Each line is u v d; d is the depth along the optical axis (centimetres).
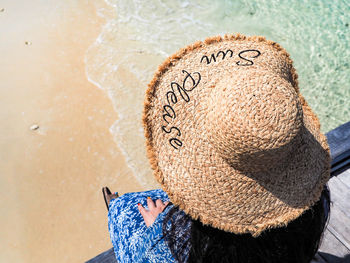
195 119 102
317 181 107
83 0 864
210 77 105
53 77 685
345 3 826
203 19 833
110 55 734
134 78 693
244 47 109
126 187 552
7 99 643
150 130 111
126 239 139
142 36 784
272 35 788
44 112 630
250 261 103
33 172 559
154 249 123
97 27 796
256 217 101
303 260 108
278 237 102
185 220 112
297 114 85
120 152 589
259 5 854
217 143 92
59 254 486
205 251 104
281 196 100
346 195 250
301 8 832
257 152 85
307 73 718
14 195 536
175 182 106
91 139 600
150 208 143
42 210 525
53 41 756
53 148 586
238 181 97
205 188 101
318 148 109
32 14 818
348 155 260
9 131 600
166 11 849
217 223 102
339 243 228
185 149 104
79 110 636
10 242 492
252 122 83
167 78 111
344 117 652
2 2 845
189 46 113
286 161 98
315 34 777
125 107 647
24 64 704
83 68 707
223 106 87
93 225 516
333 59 734
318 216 108
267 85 86
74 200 537
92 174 564
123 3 863
